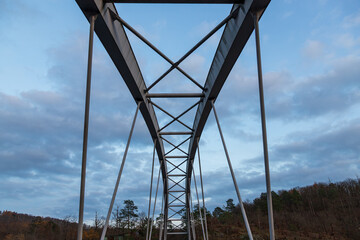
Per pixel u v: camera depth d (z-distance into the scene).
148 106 23.55
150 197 28.34
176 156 41.88
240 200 14.78
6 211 130.00
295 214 108.44
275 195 117.25
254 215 109.69
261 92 10.77
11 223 106.94
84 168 10.38
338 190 131.75
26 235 85.56
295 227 92.56
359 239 78.75
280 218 104.56
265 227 94.56
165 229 60.12
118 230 89.31
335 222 97.44
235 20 14.24
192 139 33.09
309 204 119.25
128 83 18.75
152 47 16.00
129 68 17.05
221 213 116.31
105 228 14.19
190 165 44.50
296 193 123.50
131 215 91.75
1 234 88.50
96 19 12.51
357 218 97.25
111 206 14.99
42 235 86.81
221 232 89.44
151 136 30.66
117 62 16.23
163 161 41.78
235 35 14.29
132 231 88.81
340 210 109.81
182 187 56.25
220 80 18.80
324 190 127.94
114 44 14.44
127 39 16.28
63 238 84.94
